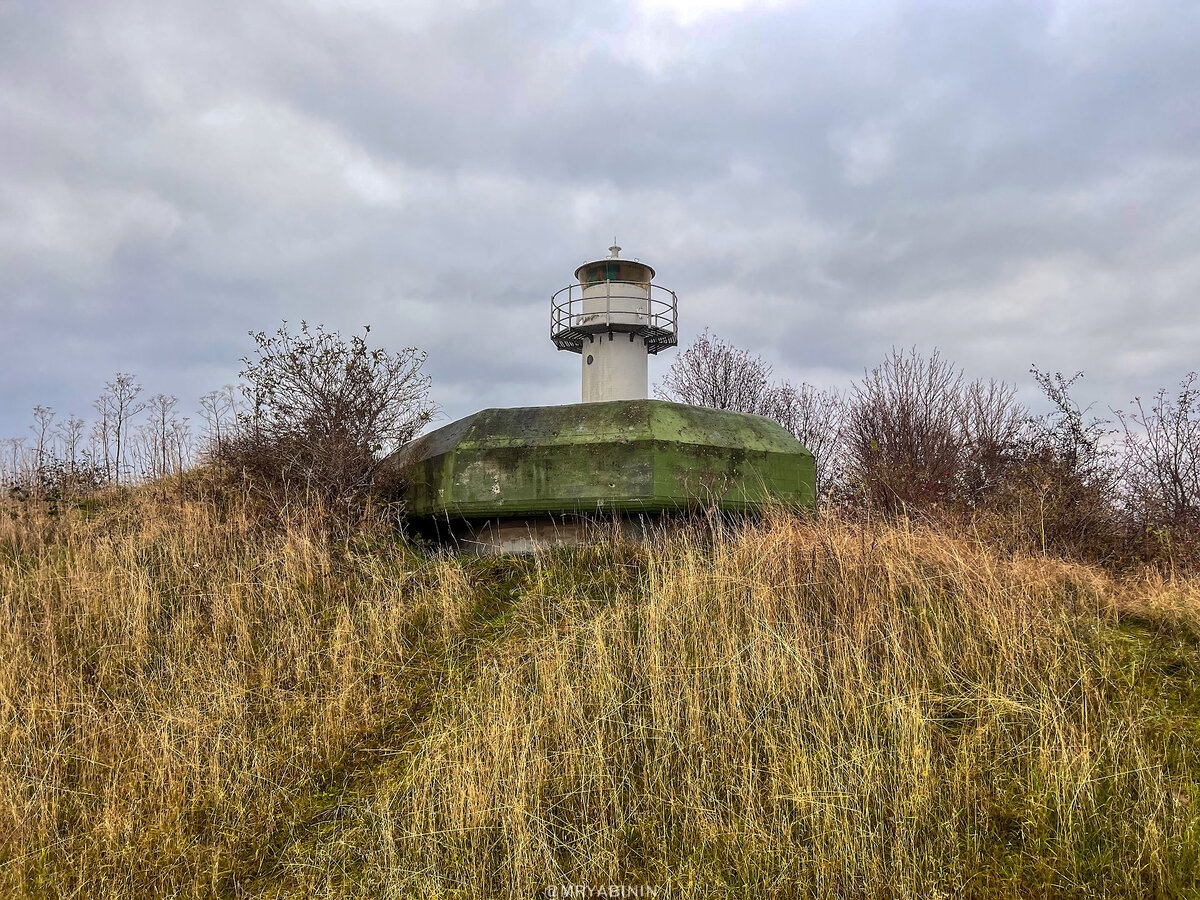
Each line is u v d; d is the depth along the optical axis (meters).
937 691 5.48
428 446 9.67
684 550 7.17
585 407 8.98
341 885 4.52
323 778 5.40
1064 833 4.29
